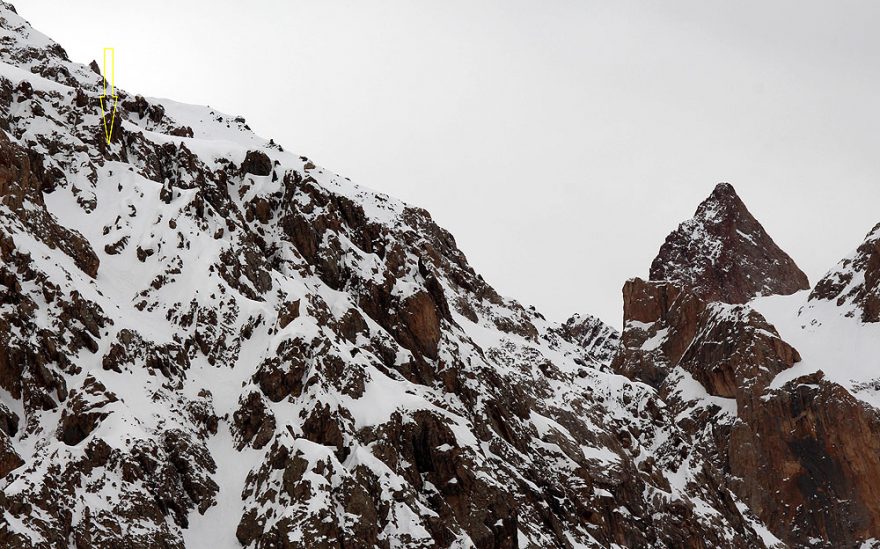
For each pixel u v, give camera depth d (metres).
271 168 137.88
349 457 101.38
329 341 108.25
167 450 97.50
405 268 139.00
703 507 155.00
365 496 96.31
